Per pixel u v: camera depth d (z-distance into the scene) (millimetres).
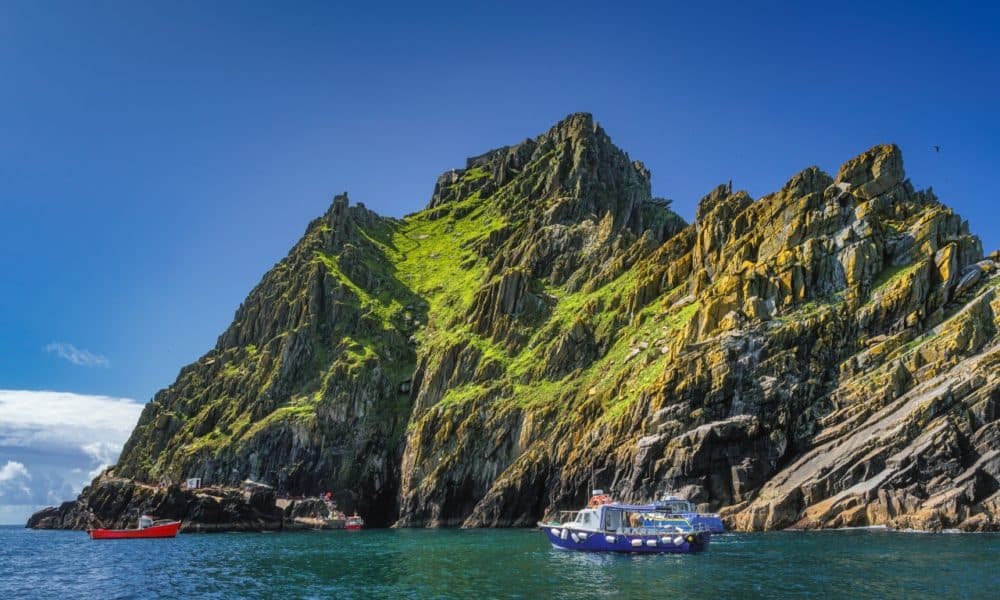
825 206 137625
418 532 137500
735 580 63188
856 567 66750
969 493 94688
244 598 62625
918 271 120250
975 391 102250
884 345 116500
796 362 121000
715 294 138250
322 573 76812
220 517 152875
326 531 151125
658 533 87750
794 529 103188
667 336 148625
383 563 84188
